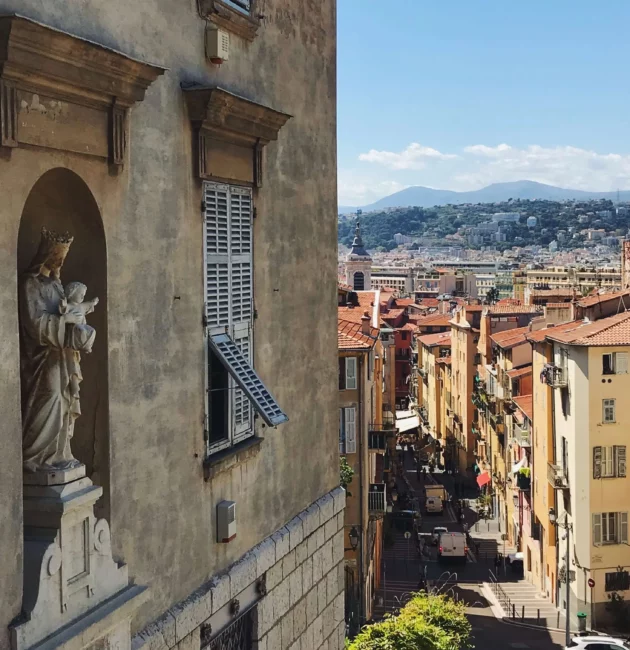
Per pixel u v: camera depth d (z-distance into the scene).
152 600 10.03
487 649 46.53
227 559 11.87
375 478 52.59
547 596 57.00
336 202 15.95
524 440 64.69
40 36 7.60
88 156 8.73
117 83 8.84
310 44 14.73
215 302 11.43
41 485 8.11
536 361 59.75
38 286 8.27
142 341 9.73
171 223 10.27
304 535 14.45
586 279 197.75
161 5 10.04
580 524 49.94
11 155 7.64
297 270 14.27
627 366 49.69
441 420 118.06
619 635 48.34
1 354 7.46
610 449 49.81
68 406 8.37
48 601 7.90
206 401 11.17
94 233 9.08
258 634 12.75
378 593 57.59
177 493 10.52
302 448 14.59
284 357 13.82
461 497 94.25
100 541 8.66
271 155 13.22
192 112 10.60
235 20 11.73
